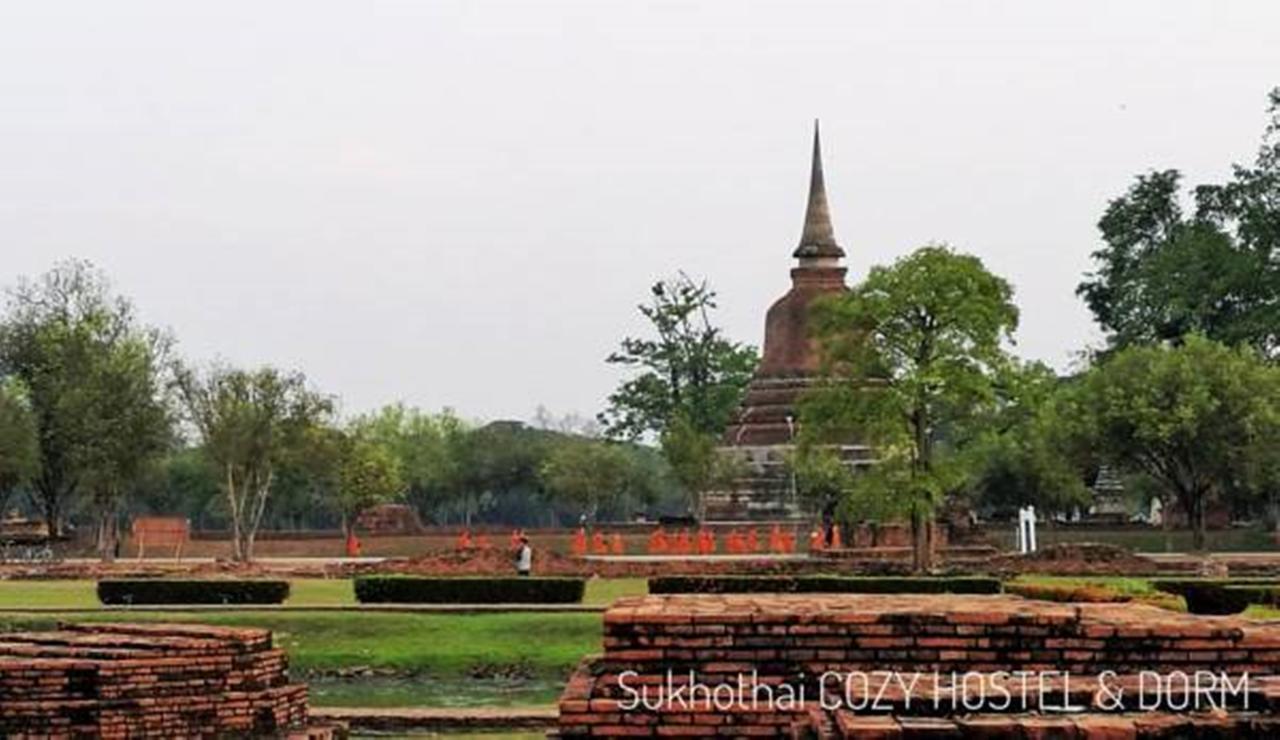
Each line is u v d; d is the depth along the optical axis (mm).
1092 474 90125
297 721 25531
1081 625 15664
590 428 144000
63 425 76562
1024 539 73688
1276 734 12086
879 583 45938
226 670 23922
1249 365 72500
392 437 119812
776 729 14898
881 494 57062
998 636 15688
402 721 29078
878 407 57344
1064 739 11992
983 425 70938
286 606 46031
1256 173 92188
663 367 111250
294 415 74188
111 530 77500
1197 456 72188
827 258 85062
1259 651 15492
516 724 29188
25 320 81750
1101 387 73750
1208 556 67062
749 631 15625
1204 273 92562
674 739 14961
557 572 58906
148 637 24844
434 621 41594
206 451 75938
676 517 98750
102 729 22469
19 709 22422
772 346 84562
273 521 120875
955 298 56938
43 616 42781
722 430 109250
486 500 133500
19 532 86125
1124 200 102125
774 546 75312
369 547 84438
